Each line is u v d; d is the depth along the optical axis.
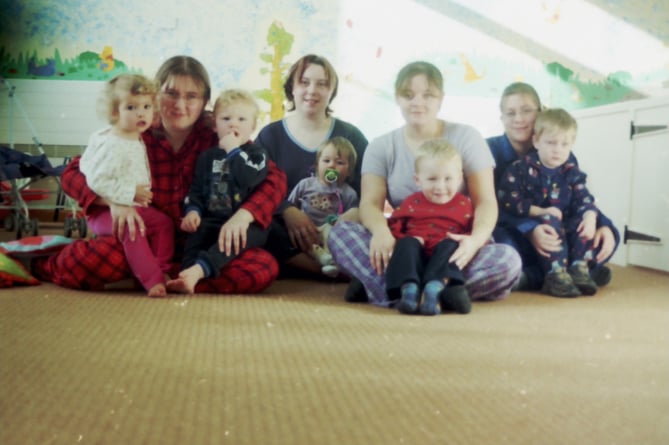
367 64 4.85
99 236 2.12
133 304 1.85
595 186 3.33
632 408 1.02
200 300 1.95
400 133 2.23
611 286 2.43
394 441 0.87
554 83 4.91
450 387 1.11
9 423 0.92
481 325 1.65
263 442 0.86
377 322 1.67
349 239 2.04
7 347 1.33
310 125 2.70
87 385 1.09
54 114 4.69
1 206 3.92
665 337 1.54
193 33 4.75
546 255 2.22
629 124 3.05
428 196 2.04
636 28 4.91
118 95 2.05
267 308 1.85
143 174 2.07
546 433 0.91
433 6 4.85
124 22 4.70
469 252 1.93
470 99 4.88
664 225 2.83
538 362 1.29
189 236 2.15
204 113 2.30
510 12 4.87
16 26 4.67
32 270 2.26
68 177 2.15
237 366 1.22
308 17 4.80
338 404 1.01
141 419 0.94
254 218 2.12
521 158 2.42
